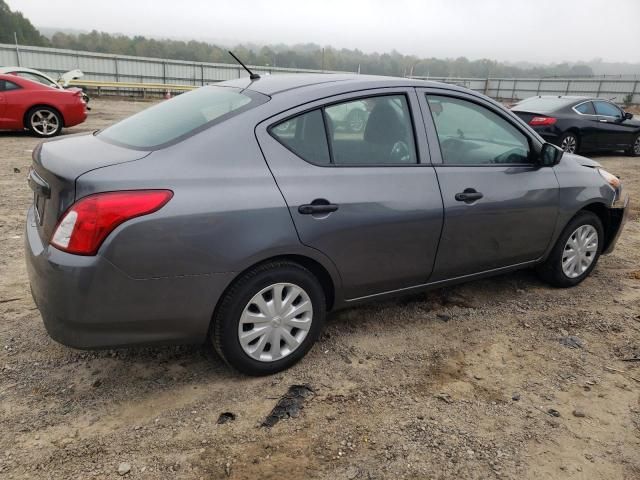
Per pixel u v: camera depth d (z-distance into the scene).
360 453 2.40
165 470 2.26
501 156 3.67
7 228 5.20
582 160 4.39
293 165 2.79
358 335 3.46
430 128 3.31
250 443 2.44
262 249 2.64
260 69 32.25
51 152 2.74
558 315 3.85
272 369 2.92
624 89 36.94
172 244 2.43
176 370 2.98
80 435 2.45
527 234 3.80
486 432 2.56
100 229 2.30
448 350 3.32
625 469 2.37
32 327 3.36
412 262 3.26
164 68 30.31
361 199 2.94
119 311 2.43
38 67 27.23
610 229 4.56
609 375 3.10
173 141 2.62
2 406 2.62
